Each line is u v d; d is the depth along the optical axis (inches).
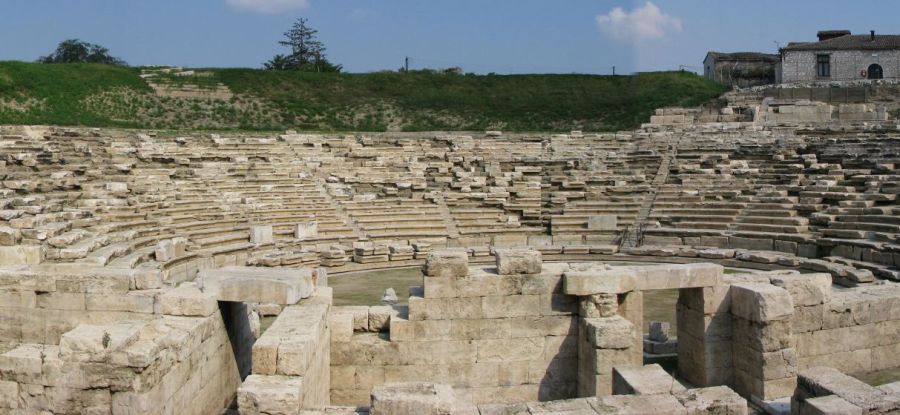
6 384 396.2
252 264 1083.9
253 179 1427.2
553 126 2373.3
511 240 1376.7
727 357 571.2
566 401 399.2
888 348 603.2
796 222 1220.5
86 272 571.2
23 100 1988.2
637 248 1266.0
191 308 506.0
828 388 413.7
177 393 438.3
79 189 1165.7
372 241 1280.8
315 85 2556.6
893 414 390.3
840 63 2454.5
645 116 2349.9
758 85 2677.2
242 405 392.2
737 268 1137.4
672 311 829.2
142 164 1392.7
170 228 1111.0
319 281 903.1
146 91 2278.5
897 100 2095.2
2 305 566.9
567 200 1493.6
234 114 2278.5
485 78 2733.8
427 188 1501.0
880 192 1226.0
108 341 397.1
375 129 2336.4
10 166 1194.0
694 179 1481.3
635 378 447.8
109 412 391.2
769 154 1542.8
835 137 1643.7
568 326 568.4
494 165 1612.9
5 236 802.8
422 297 561.3
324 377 515.8
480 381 560.4
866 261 1044.5
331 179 1491.1
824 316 577.3
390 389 398.0
